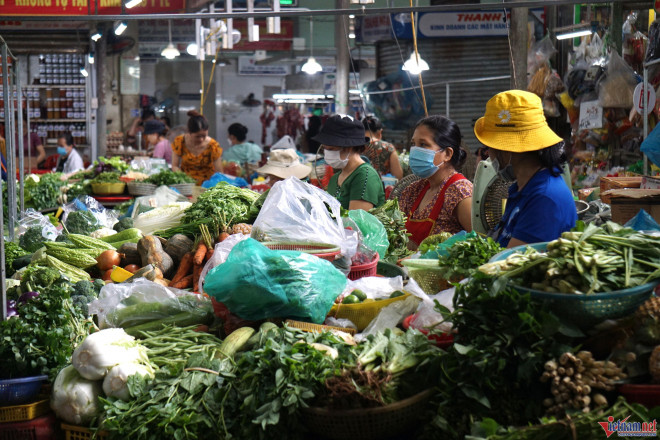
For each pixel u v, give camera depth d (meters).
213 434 2.45
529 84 8.94
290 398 2.33
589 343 2.34
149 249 4.16
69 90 15.96
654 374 2.16
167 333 3.13
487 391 2.29
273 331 2.70
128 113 18.09
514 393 2.28
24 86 15.66
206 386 2.55
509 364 2.27
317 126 11.71
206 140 9.33
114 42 17.47
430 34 14.71
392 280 3.35
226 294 2.94
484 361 2.24
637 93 6.31
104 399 2.55
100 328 3.30
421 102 14.19
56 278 3.64
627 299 2.27
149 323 3.25
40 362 2.74
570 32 8.86
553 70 8.70
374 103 14.46
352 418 2.32
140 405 2.51
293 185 3.91
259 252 2.99
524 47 8.70
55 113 15.95
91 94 16.19
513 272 2.39
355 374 2.36
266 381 2.42
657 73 6.58
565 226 3.04
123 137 16.97
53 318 2.85
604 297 2.24
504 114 3.06
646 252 2.39
